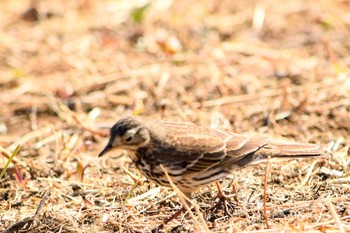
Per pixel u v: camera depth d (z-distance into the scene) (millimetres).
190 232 10539
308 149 11117
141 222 11031
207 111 15562
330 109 15227
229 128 14742
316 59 17500
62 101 16438
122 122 10906
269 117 14992
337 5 20062
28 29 19375
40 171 13008
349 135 14305
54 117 15945
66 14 20000
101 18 19734
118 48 18406
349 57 17531
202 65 17391
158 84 16703
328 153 12875
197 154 10906
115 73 17281
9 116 16000
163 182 11117
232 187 11711
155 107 15914
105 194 12031
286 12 19750
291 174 12297
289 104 15492
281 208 11008
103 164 13398
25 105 16375
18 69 17656
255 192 11680
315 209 10766
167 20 19531
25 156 14266
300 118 15000
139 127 10867
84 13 20078
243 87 16359
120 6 20141
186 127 11266
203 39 18609
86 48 18422
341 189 11508
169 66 17438
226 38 18719
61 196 12070
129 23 19500
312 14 19578
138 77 17047
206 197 11711
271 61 17484
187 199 10312
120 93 16531
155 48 18297
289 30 18953
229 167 11102
